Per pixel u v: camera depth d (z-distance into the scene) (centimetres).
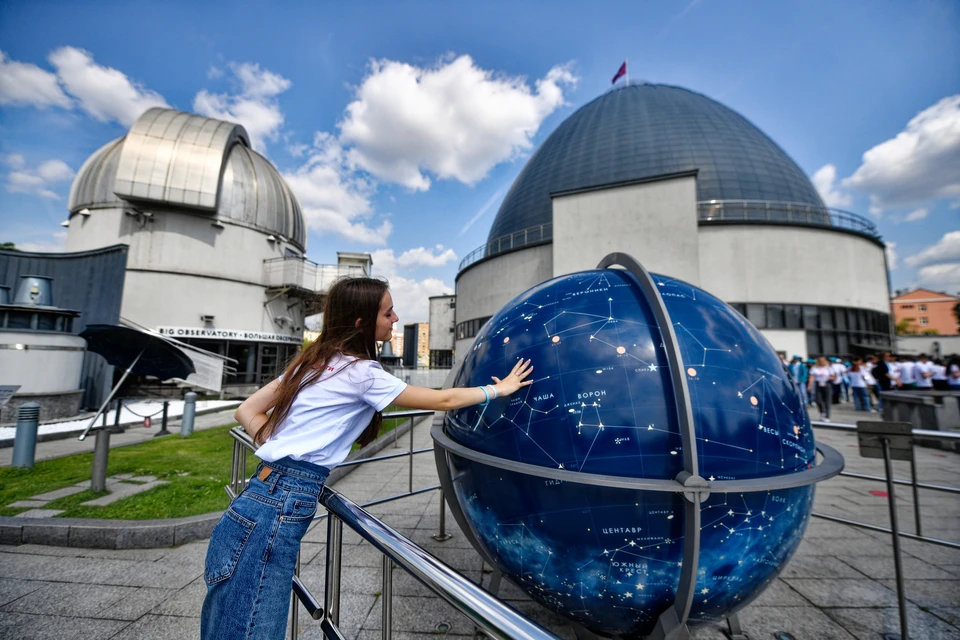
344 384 163
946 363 1469
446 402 178
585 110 3438
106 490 555
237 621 139
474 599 107
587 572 191
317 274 2762
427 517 487
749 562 189
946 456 820
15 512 476
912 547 411
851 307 2133
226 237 2436
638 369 194
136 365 804
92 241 2266
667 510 177
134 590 329
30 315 1248
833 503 543
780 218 2466
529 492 199
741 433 187
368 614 297
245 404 186
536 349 218
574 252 2000
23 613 299
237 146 2689
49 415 1230
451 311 4609
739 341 216
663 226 1891
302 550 402
